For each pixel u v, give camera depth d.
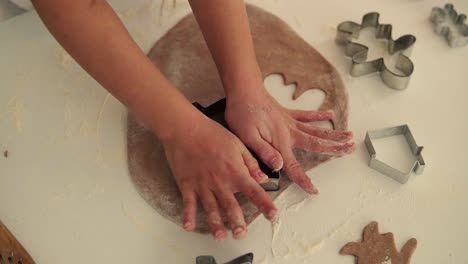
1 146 0.67
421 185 0.62
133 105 0.60
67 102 0.70
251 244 0.59
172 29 0.75
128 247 0.59
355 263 0.58
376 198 0.61
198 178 0.60
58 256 0.59
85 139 0.67
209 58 0.72
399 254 0.58
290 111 0.66
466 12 0.76
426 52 0.73
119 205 0.62
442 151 0.65
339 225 0.60
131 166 0.64
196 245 0.59
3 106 0.70
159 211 0.61
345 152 0.63
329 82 0.70
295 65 0.72
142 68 0.59
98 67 0.58
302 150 0.65
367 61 0.70
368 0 0.78
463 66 0.71
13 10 0.80
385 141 0.66
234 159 0.60
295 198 0.62
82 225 0.61
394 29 0.75
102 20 0.58
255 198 0.58
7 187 0.64
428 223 0.60
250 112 0.63
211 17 0.65
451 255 0.58
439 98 0.69
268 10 0.77
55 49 0.74
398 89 0.69
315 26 0.76
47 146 0.66
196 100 0.69
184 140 0.60
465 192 0.62
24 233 0.61
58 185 0.64
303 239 0.59
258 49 0.73
